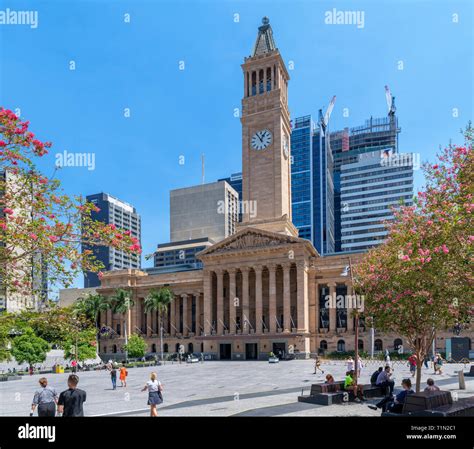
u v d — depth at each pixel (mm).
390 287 33125
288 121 142625
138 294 144125
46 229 19797
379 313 34188
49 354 108375
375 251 39500
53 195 20547
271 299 118062
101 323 145375
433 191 31781
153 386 27859
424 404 24672
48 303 21750
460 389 42281
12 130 19469
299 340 111938
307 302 117438
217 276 126438
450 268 29656
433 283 29797
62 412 20016
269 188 131500
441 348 102750
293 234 136375
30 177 19891
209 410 33219
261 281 120250
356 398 35469
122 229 21734
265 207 131000
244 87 142000
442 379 53375
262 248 119438
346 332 115188
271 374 69438
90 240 21219
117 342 141000
